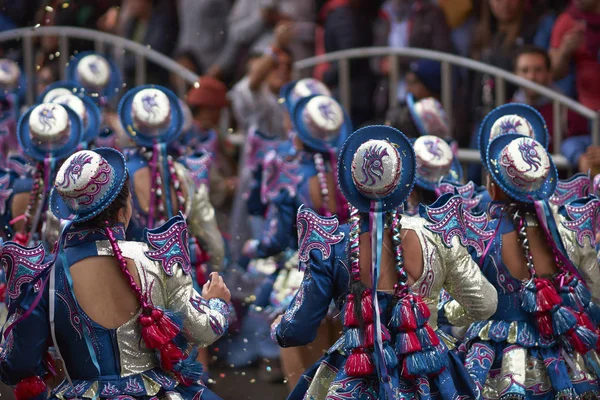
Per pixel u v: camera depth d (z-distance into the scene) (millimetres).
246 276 17625
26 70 22484
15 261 9211
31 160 13820
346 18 23172
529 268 10594
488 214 10961
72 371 9297
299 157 14969
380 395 9422
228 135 22500
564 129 19328
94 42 23516
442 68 20359
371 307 9516
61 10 24406
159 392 9328
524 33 20797
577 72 20203
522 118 11883
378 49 21344
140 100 13555
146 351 9297
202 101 20188
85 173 9094
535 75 19562
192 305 9391
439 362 9516
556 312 10430
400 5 23156
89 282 9180
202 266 13922
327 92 16625
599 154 18031
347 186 9820
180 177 13734
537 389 10539
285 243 14906
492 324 10742
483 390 10625
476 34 21828
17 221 13609
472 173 19688
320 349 14570
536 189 10562
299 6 24734
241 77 24938
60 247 9211
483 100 20469
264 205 16359
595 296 10969
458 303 10484
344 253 9758
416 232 9820
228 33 25312
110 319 9188
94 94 16391
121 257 9180
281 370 17453
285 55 21859
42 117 13117
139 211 13438
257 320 18219
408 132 14156
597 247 11875
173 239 9453
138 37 25156
